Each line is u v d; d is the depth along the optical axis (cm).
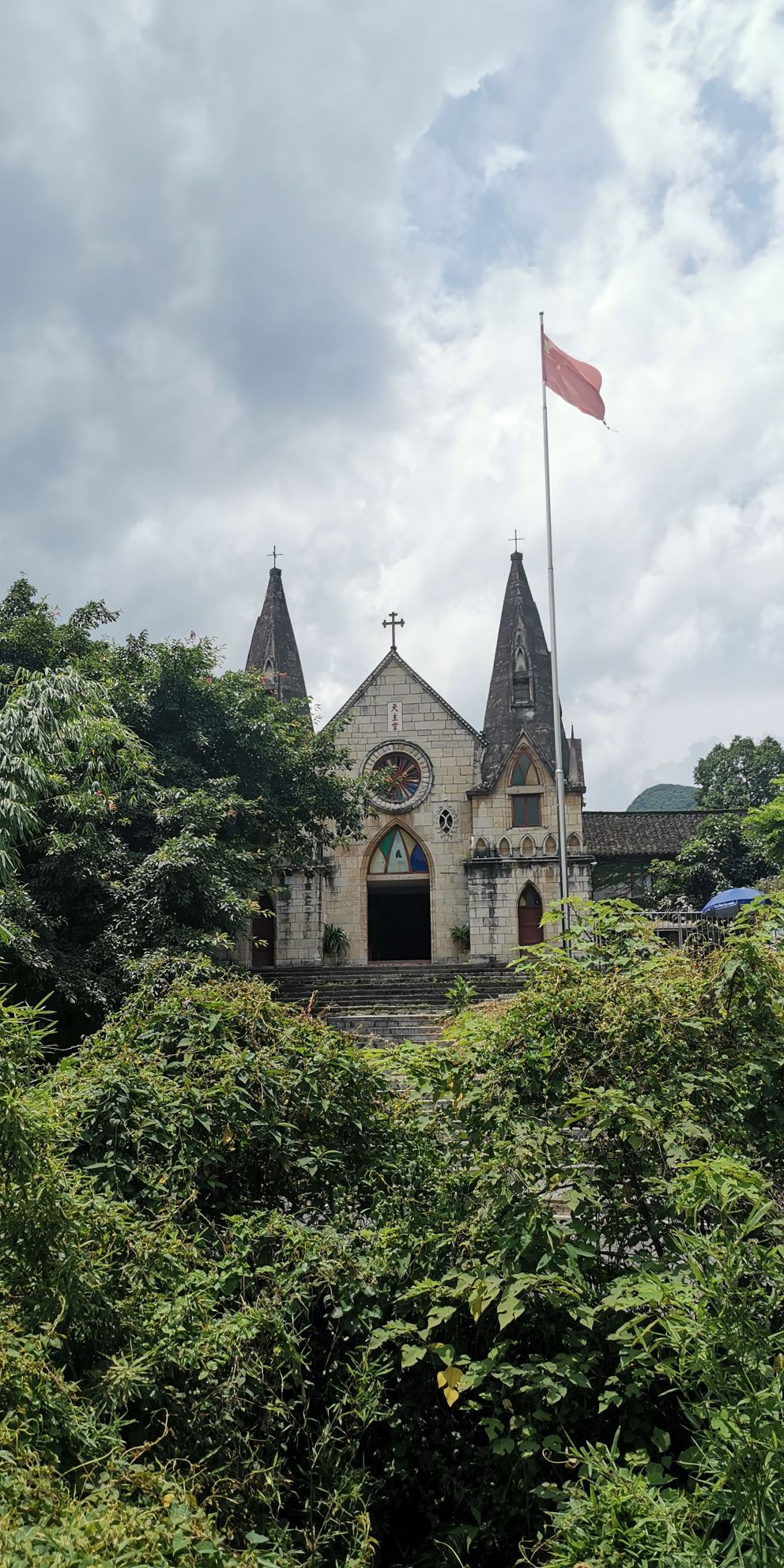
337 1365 472
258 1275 472
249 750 2411
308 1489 433
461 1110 548
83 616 2309
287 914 3388
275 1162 590
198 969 702
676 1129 482
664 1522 355
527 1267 464
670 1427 472
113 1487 316
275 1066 588
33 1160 400
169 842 1762
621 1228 493
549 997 549
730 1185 400
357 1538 395
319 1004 2617
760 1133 517
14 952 1452
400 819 3572
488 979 2958
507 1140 493
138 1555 276
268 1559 347
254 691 2464
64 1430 340
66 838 1630
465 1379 433
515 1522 458
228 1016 619
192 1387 417
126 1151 540
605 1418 464
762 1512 338
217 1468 382
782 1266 386
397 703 3644
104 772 1616
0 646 2059
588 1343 464
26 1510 282
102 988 1564
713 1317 369
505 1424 455
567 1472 452
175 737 2312
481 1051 552
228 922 1838
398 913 4425
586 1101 477
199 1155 546
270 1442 419
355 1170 589
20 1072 443
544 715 3566
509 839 3444
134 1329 414
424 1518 505
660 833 4147
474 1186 518
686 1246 405
